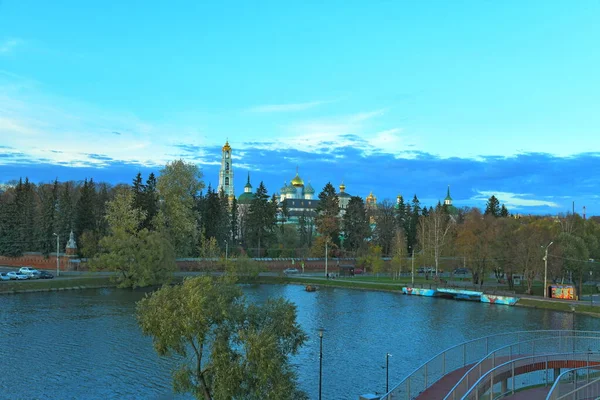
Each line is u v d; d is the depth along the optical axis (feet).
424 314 274.98
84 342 194.29
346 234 565.12
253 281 413.59
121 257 339.98
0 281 331.57
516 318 263.90
